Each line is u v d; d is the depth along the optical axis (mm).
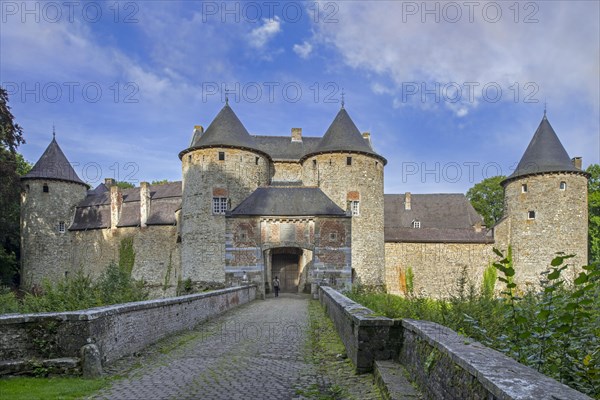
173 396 5445
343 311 8453
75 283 12523
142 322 8570
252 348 8703
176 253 37531
